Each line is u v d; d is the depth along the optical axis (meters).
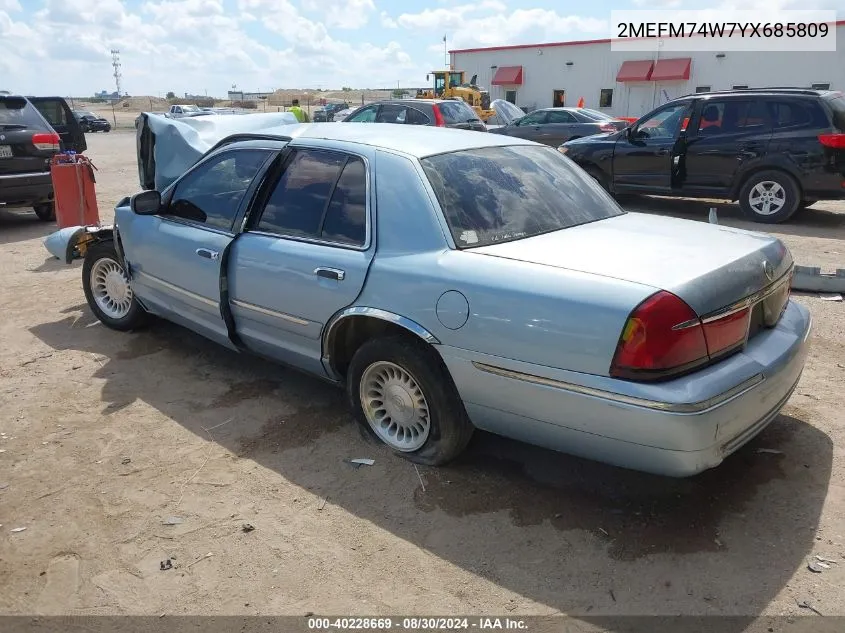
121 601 2.70
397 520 3.13
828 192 9.27
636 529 3.01
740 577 2.70
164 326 5.70
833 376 4.41
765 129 9.55
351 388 3.73
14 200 9.56
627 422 2.68
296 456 3.68
